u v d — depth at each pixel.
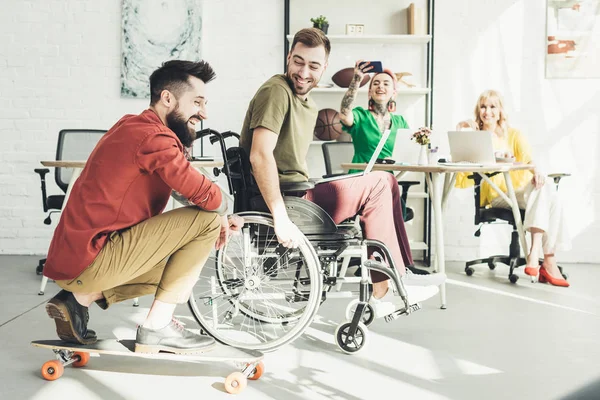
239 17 5.20
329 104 5.27
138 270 2.13
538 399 2.08
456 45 5.20
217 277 2.65
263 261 2.59
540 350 2.67
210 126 5.25
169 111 2.19
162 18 5.13
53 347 2.20
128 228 2.12
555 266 4.25
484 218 4.50
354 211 2.58
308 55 2.48
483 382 2.25
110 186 2.05
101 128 5.21
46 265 2.13
